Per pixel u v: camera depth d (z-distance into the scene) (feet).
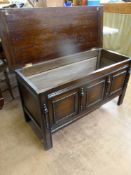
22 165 3.90
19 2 6.58
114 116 5.47
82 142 4.50
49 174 3.70
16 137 4.67
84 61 5.76
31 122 5.21
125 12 8.45
